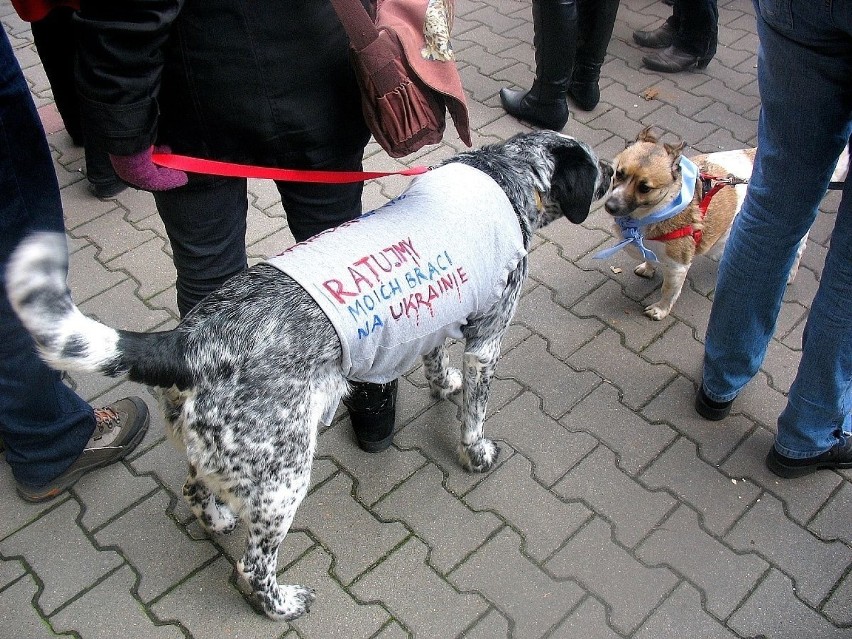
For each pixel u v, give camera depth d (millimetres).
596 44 4504
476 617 2500
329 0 2088
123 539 2699
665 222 3195
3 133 2195
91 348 1896
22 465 2688
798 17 1989
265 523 2242
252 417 2084
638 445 3035
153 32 1730
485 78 5070
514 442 3037
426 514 2791
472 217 2324
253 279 2146
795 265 3592
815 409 2709
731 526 2775
